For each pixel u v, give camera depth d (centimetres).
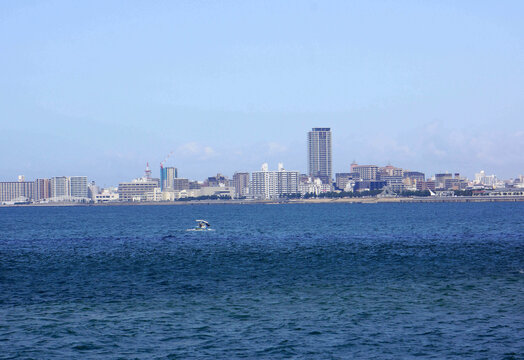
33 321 7144
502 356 5744
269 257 14088
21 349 6053
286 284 9844
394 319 7138
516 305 7831
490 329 6638
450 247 16262
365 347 6047
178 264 12800
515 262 12500
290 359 5719
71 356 5841
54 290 9412
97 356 5838
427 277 10431
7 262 13450
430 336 6397
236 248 16600
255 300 8381
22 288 9644
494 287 9206
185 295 8850
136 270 11850
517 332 6506
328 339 6328
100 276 11006
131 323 7031
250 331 6656
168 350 6003
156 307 7925
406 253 14738
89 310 7756
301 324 6938
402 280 10131
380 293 8850
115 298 8631
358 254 14612
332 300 8325
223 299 8481
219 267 12225
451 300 8206
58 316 7406
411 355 5797
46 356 5844
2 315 7469
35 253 15662
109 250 16350
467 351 5894
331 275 10869
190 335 6512
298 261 13225
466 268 11588
